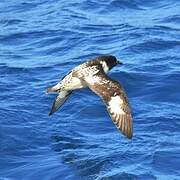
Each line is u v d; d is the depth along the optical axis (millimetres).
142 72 21781
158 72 21812
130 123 10969
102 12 26984
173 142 18125
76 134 18625
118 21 26125
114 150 17766
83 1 27781
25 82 21516
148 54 23281
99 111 19641
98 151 17750
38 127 18922
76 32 25078
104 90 11016
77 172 16875
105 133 18656
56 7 27531
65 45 24172
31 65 22641
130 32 24922
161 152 17609
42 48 24078
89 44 24172
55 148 17953
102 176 16734
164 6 27328
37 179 16672
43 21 26266
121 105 11016
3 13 27172
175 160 17297
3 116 19375
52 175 16766
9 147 17969
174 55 23156
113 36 24688
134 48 23641
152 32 24906
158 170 16938
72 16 26625
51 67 22469
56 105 13742
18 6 27734
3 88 21094
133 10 27125
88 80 11125
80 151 17766
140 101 20234
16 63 22812
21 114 19562
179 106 19984
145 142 18125
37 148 17984
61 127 18953
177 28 25344
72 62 22797
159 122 19031
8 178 16719
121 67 22125
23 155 17672
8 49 24109
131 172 16828
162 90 20750
